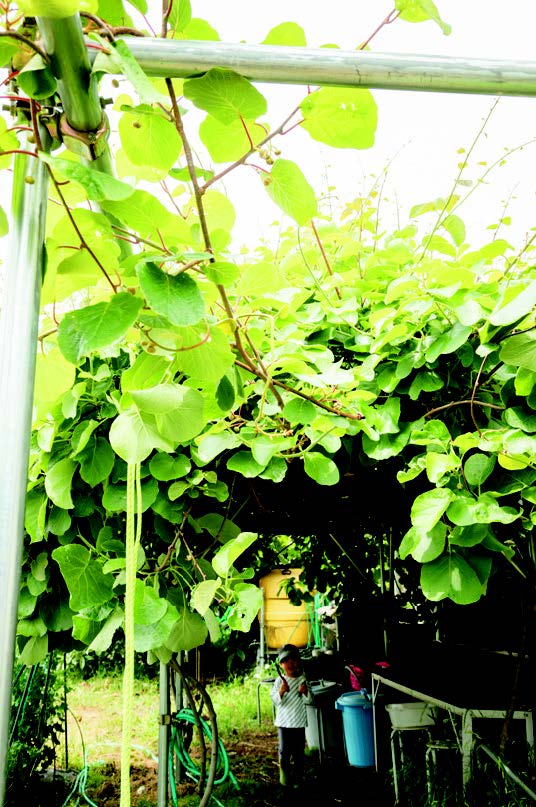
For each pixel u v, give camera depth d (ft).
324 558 18.79
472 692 13.46
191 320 2.34
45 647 6.65
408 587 17.15
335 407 5.60
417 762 15.10
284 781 18.19
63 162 2.17
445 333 5.86
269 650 29.32
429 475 5.24
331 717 21.44
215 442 5.47
